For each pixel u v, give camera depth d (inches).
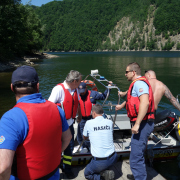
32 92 56.2
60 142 60.1
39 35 2046.0
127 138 178.1
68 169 121.2
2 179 45.8
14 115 50.1
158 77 785.6
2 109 334.3
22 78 53.9
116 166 135.3
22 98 54.3
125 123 190.1
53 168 57.4
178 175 133.7
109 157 114.8
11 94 443.5
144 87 106.0
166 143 153.3
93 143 117.5
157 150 147.5
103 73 887.1
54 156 57.2
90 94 154.4
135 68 115.2
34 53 2212.1
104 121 121.8
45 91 478.6
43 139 52.9
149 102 107.2
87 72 944.9
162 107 358.0
